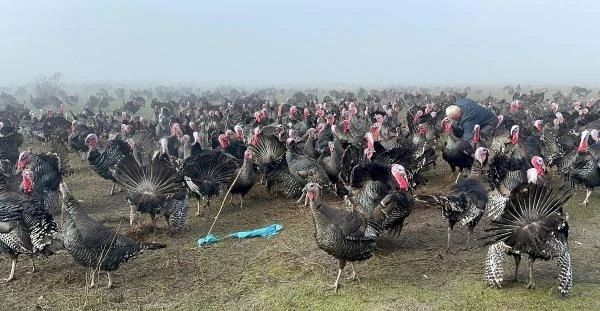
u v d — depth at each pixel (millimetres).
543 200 7539
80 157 21359
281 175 13773
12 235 8609
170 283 8773
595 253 9789
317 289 8461
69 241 8273
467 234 10695
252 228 11617
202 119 29812
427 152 12711
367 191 10031
